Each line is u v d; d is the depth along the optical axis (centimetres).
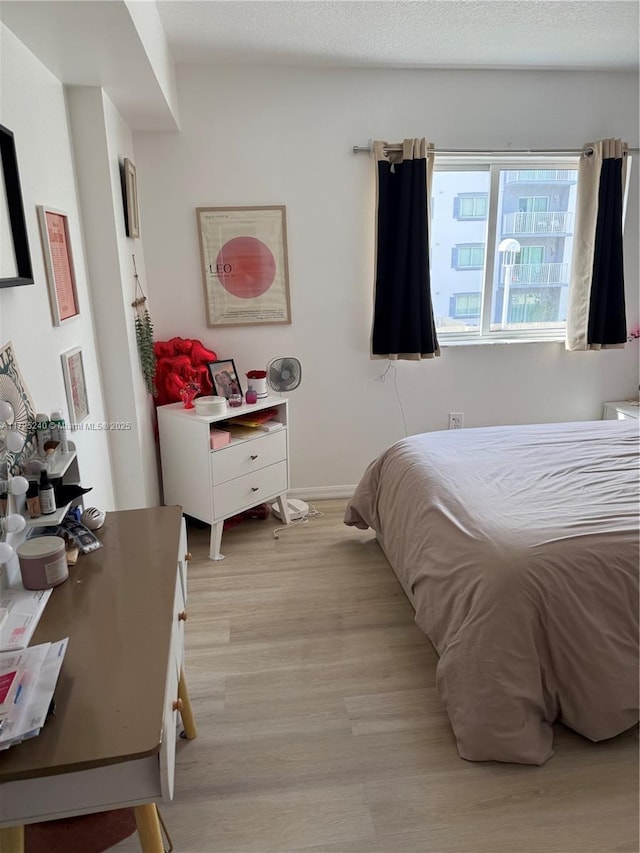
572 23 256
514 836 146
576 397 373
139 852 144
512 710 163
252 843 146
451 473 226
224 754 172
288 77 303
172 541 158
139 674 107
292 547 300
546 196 347
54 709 99
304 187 318
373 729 181
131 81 215
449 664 171
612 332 348
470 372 359
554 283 362
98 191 230
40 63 187
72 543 150
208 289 322
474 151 324
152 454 297
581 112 328
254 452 298
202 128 303
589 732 169
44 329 175
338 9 236
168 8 227
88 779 96
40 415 157
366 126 315
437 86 314
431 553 196
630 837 146
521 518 186
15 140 161
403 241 318
